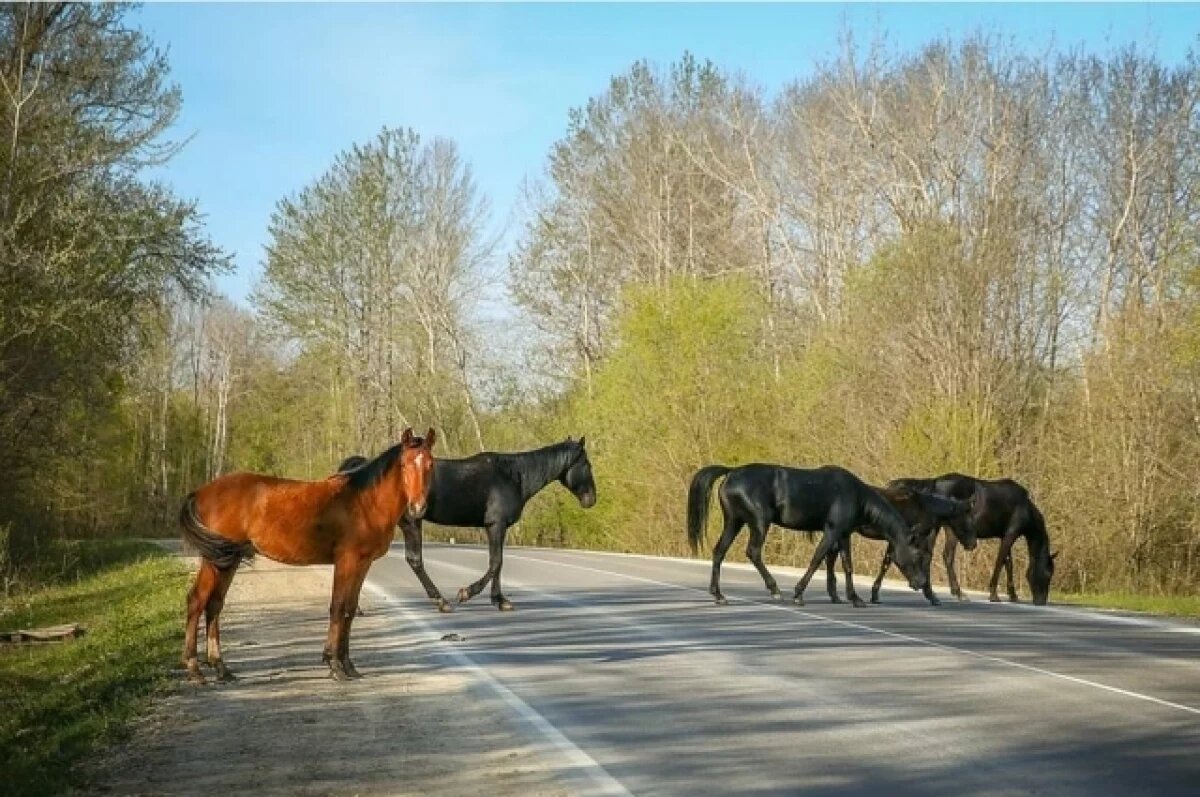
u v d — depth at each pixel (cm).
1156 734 880
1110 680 1109
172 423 7331
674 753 835
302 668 1242
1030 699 1019
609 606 1831
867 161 4619
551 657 1297
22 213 2414
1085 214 4184
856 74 4691
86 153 2512
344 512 1167
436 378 5662
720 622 1602
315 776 783
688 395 4141
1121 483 3078
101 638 1571
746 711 982
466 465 1791
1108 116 4156
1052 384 3559
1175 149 3956
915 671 1171
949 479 2028
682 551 4041
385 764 814
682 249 5578
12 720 1007
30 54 2619
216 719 984
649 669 1205
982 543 2922
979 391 3119
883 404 3275
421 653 1339
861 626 1544
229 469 7575
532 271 5688
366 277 5684
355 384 5784
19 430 2691
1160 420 3070
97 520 5253
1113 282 4056
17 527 2848
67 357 2605
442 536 5459
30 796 749
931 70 4272
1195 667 1185
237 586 2308
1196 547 3112
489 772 787
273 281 5631
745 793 727
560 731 910
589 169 5691
